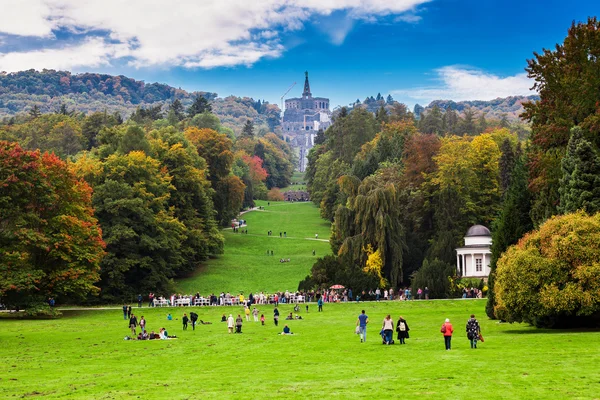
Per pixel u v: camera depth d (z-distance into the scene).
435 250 104.62
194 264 125.50
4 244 75.25
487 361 35.16
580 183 57.84
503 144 118.00
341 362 37.97
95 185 109.94
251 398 27.77
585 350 37.28
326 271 98.25
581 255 48.75
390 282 100.94
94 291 84.62
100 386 31.97
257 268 127.31
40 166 78.06
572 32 69.44
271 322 69.31
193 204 133.38
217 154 158.88
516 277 50.06
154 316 79.88
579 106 67.12
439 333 53.84
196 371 36.47
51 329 65.00
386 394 27.55
